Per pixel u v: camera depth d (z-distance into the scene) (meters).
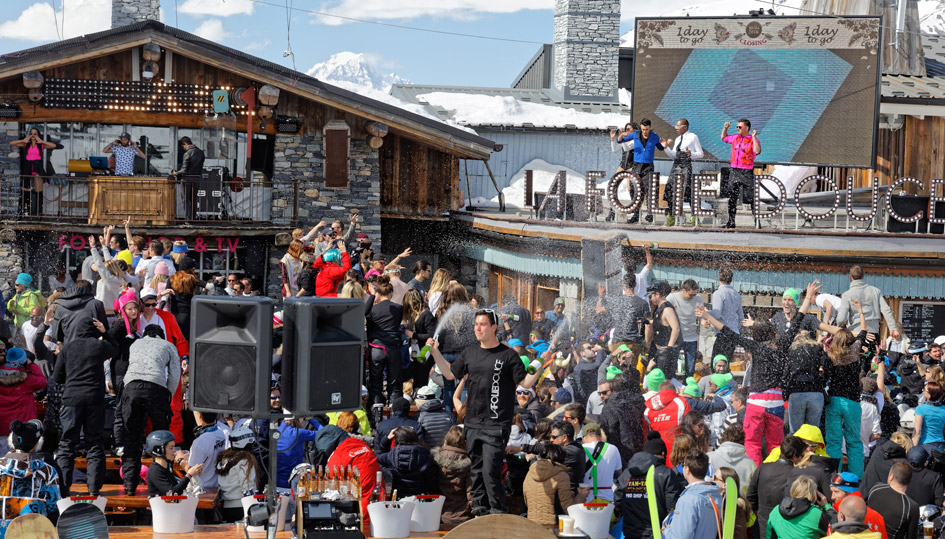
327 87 21.95
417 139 23.47
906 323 17.83
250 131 22.36
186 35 21.59
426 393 12.19
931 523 10.12
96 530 7.99
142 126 22.23
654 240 17.66
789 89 21.94
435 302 14.32
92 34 21.05
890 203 18.33
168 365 10.50
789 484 9.70
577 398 13.15
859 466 12.05
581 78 31.38
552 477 9.66
